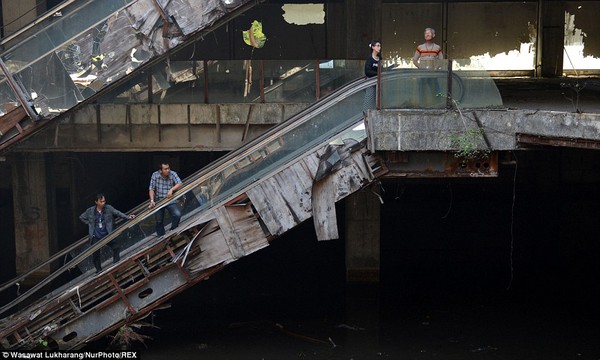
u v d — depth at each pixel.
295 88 30.64
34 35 25.12
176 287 25.39
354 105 25.03
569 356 27.30
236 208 24.86
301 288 36.62
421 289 36.06
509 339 29.16
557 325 30.67
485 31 44.97
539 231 44.09
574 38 45.00
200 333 30.28
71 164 41.59
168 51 26.05
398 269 39.56
